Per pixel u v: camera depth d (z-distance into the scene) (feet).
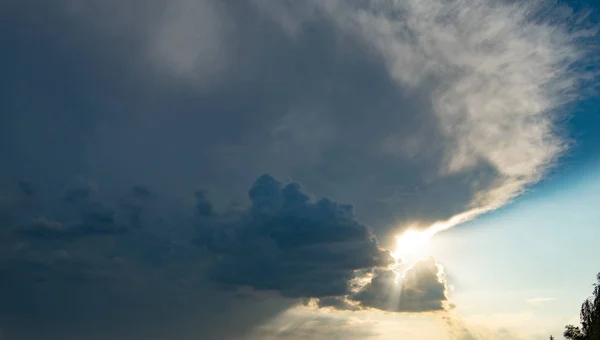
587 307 262.47
